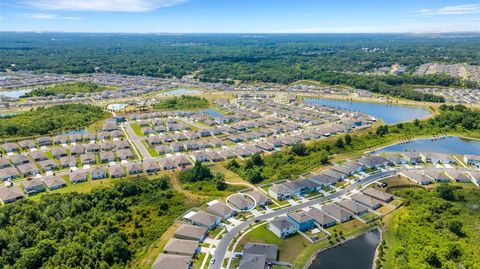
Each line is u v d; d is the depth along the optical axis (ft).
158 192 600.39
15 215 490.90
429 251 427.74
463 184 647.97
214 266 422.41
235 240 474.49
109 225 492.54
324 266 430.61
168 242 459.32
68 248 427.74
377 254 452.76
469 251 440.45
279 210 553.23
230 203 565.94
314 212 530.27
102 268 409.49
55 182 643.45
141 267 420.36
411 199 580.30
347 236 488.44
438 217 522.88
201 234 473.26
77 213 520.42
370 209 558.15
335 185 643.45
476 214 531.09
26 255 411.34
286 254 449.06
